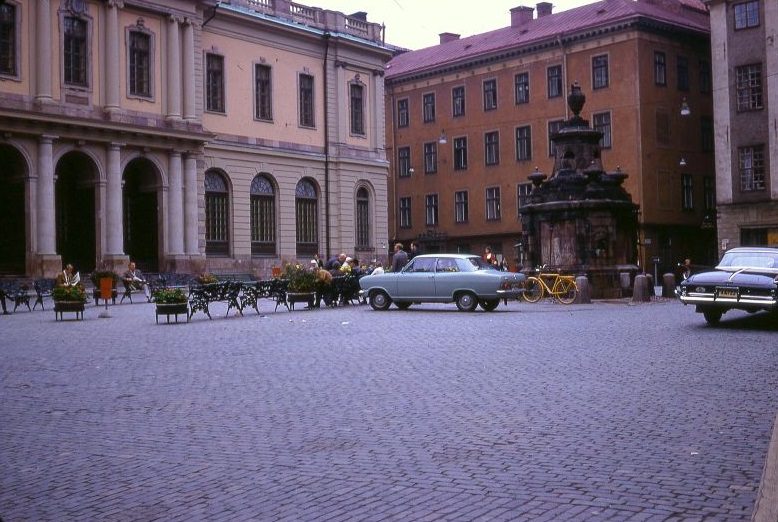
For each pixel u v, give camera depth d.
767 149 49.66
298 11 52.47
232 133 48.22
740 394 10.59
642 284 30.42
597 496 6.34
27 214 38.62
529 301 31.03
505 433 8.57
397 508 6.16
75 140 40.16
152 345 17.81
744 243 50.78
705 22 63.16
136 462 7.79
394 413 9.75
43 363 15.09
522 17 68.12
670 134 59.16
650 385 11.36
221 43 47.84
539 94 62.56
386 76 72.25
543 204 32.31
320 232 53.25
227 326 22.48
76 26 40.75
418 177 71.00
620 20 57.12
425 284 27.12
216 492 6.73
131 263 38.78
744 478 6.75
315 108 53.19
